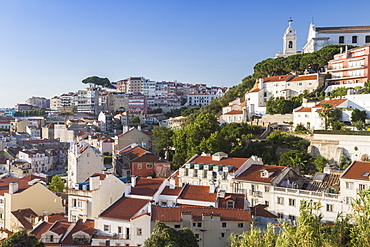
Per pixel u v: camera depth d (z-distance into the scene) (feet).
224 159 358.02
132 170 453.58
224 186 327.67
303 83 652.48
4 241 204.23
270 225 175.22
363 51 611.47
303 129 512.63
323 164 412.36
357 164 283.59
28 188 315.78
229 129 528.22
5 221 306.96
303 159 426.51
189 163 361.51
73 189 277.85
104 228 242.78
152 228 229.86
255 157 364.17
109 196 280.31
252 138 520.42
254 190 309.01
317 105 526.98
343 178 268.41
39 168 611.06
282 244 147.54
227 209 244.63
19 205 308.81
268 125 542.98
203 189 282.56
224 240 233.14
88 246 224.94
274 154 465.88
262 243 166.81
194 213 238.27
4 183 345.10
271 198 296.71
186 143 483.92
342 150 435.53
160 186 280.92
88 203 269.85
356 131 429.79
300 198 281.74
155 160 466.70
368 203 147.23
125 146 572.51
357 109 486.79
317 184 305.12
